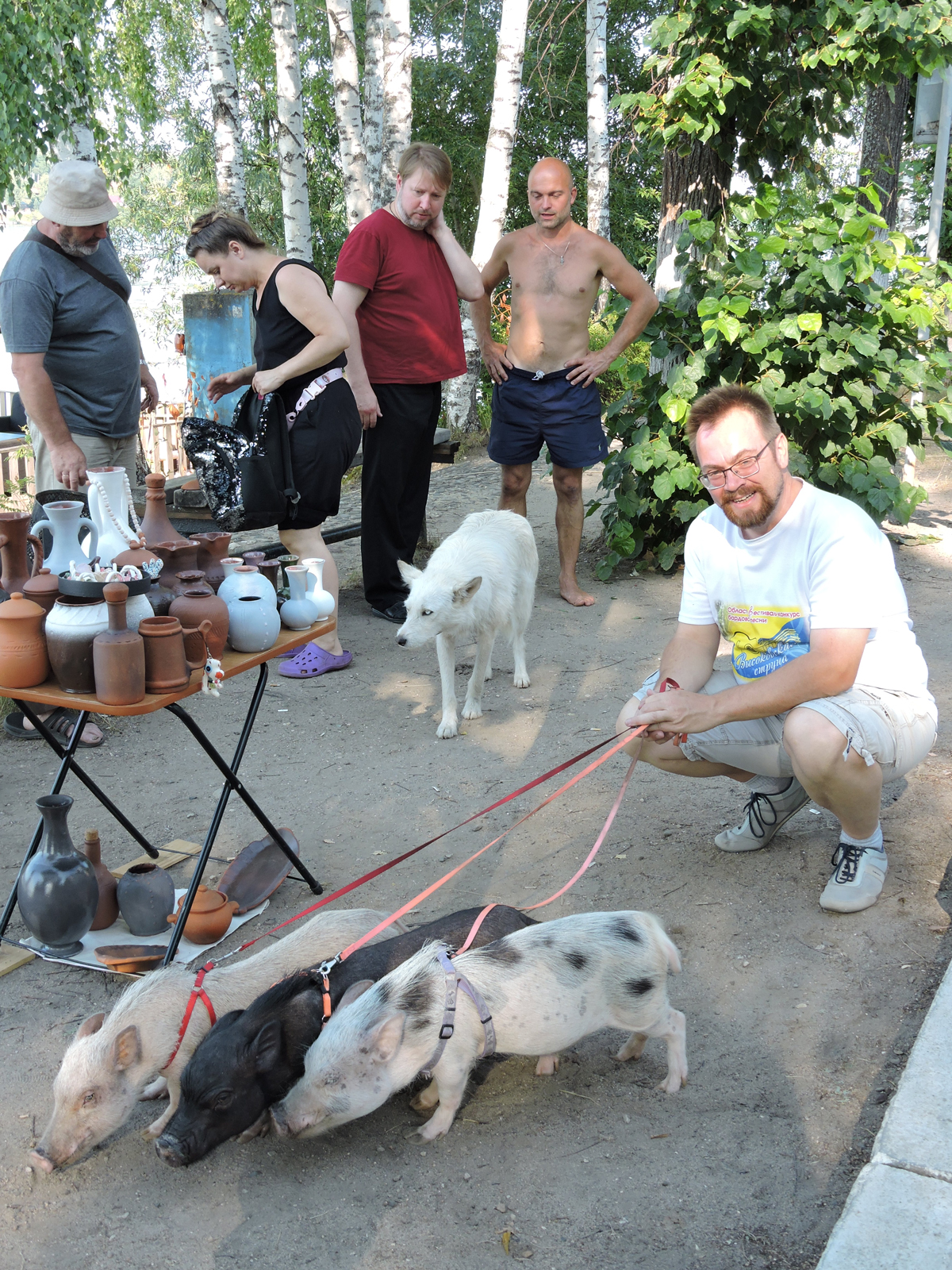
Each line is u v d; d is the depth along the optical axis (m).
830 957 3.26
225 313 7.10
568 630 6.71
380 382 6.41
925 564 7.64
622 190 25.61
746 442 3.14
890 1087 2.71
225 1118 2.40
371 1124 2.69
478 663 5.43
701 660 3.65
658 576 7.74
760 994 3.11
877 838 3.58
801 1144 2.55
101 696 2.91
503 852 4.06
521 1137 2.62
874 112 11.47
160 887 3.35
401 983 2.49
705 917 3.52
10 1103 2.74
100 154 15.54
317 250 23.45
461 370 6.67
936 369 7.32
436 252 6.45
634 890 3.72
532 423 6.92
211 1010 2.64
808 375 7.11
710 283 7.28
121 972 3.18
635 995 2.65
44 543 4.89
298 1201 2.43
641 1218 2.34
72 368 5.21
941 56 6.92
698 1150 2.54
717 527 3.48
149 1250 2.30
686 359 7.40
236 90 13.02
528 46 23.83
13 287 4.87
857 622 3.16
